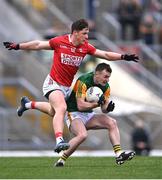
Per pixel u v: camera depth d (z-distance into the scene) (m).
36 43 24.14
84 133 23.97
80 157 29.34
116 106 45.28
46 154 40.78
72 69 24.12
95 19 52.16
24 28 48.38
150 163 25.59
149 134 43.88
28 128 42.41
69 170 23.03
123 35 51.50
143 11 52.16
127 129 43.97
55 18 50.41
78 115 24.12
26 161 27.00
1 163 26.08
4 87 45.53
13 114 42.50
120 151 24.00
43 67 46.09
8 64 46.06
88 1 52.53
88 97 23.94
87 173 22.11
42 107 25.55
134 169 23.38
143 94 47.19
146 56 50.34
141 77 48.91
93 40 50.44
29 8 49.97
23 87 45.62
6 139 42.28
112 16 52.03
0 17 48.19
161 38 51.34
